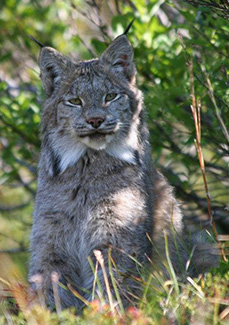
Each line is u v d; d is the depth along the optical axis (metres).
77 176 10.52
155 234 10.91
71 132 10.48
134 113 10.80
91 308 8.98
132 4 14.95
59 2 15.56
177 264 11.04
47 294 10.32
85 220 10.41
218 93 12.01
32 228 10.74
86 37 16.42
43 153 10.88
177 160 14.10
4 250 15.20
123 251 10.09
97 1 16.11
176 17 13.82
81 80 10.57
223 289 9.17
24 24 15.84
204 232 12.71
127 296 9.93
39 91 15.01
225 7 10.89
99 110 10.35
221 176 14.03
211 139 13.23
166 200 11.38
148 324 8.44
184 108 13.39
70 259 10.55
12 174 15.08
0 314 9.41
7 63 16.22
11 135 14.49
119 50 10.83
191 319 8.49
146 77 13.67
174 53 13.39
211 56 12.63
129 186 10.50
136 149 10.77
